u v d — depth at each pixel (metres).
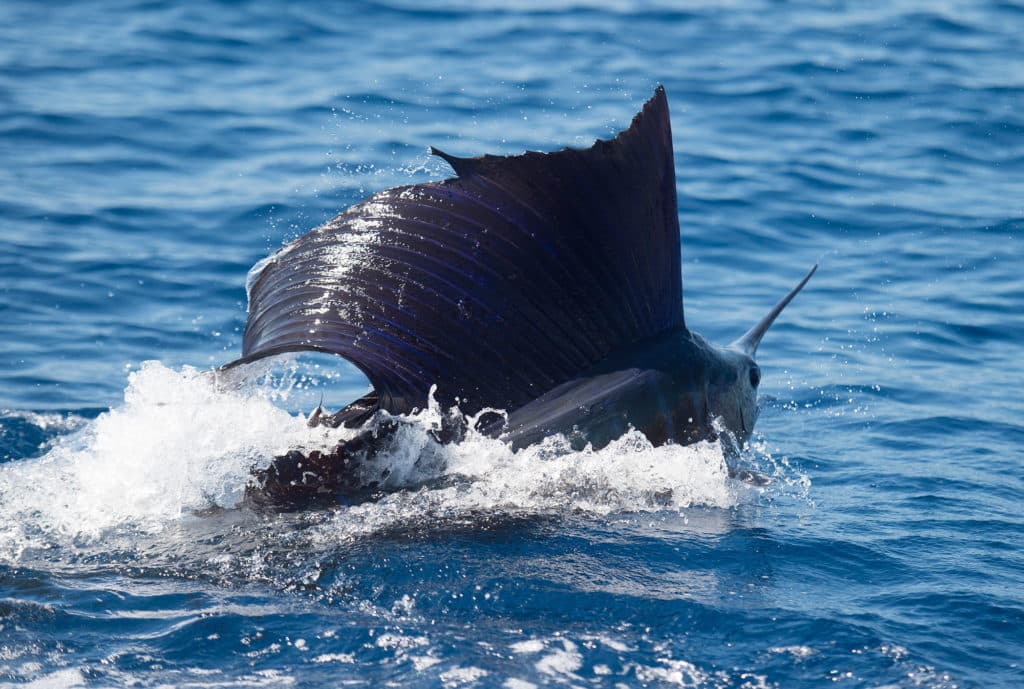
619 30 59.03
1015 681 15.12
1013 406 27.69
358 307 18.47
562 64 53.59
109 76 49.75
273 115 46.00
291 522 17.75
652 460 19.98
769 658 15.35
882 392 28.48
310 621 15.62
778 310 24.12
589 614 16.09
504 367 19.19
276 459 18.52
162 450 18.47
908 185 43.38
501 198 18.98
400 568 16.78
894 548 19.08
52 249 34.09
